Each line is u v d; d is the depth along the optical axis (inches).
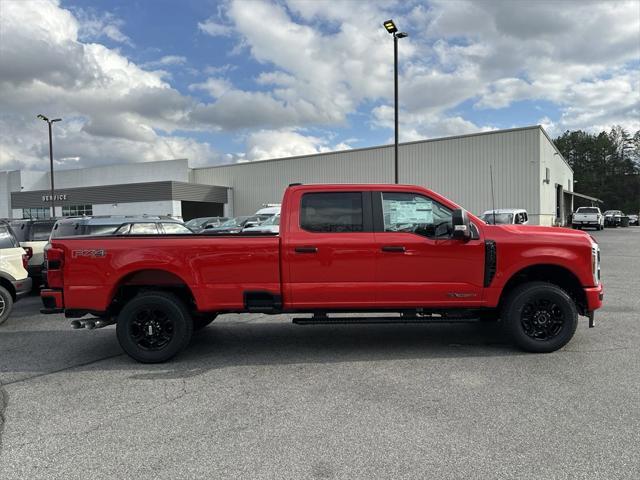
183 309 215.0
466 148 1280.8
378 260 212.7
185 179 1971.0
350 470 118.1
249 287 213.3
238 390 178.2
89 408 163.0
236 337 261.3
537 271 229.0
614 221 1946.4
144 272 221.1
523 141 1190.3
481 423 143.7
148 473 118.8
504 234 215.8
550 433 136.1
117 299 227.3
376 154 1481.3
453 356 216.2
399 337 254.2
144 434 141.5
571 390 169.6
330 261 212.7
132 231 449.1
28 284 321.4
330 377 190.9
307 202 217.8
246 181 1844.2
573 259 213.8
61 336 275.6
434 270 213.9
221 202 1834.4
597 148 3779.5
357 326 283.7
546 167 1273.4
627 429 137.9
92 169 2207.2
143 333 217.2
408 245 212.5
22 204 2022.6
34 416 156.6
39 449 132.9
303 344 244.1
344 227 216.4
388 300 215.2
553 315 216.7
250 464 122.3
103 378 195.9
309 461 123.1
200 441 136.1
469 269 214.2
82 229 430.6
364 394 170.7
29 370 208.8
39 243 426.0
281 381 187.5
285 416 152.5
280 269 213.5
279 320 305.3
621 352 215.8
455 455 124.5
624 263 588.1
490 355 216.4
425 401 162.2
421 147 1366.9
